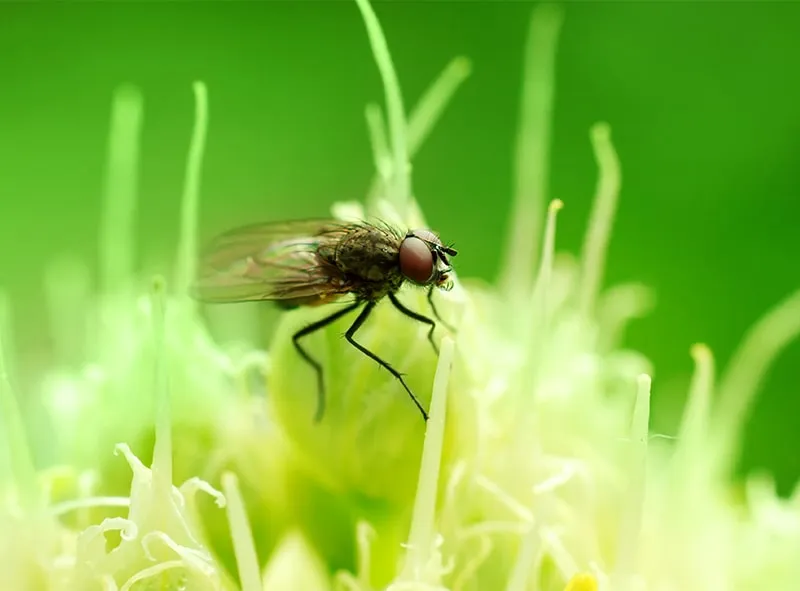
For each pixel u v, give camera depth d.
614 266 0.09
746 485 0.07
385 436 0.06
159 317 0.05
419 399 0.06
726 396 0.07
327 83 0.09
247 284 0.06
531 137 0.07
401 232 0.06
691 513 0.06
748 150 0.09
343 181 0.09
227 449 0.06
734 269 0.09
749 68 0.09
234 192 0.09
